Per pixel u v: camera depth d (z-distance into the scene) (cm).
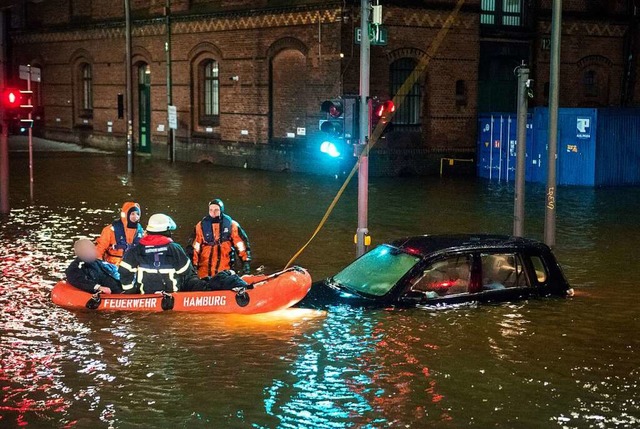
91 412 764
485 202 2277
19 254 1521
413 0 2891
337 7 2814
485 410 766
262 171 3144
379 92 2875
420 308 1049
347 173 2905
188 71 3528
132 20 3797
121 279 1102
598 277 1351
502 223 1914
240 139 3306
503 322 1019
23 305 1136
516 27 3159
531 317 1041
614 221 1966
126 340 970
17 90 2014
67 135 4397
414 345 939
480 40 3092
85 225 1861
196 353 922
